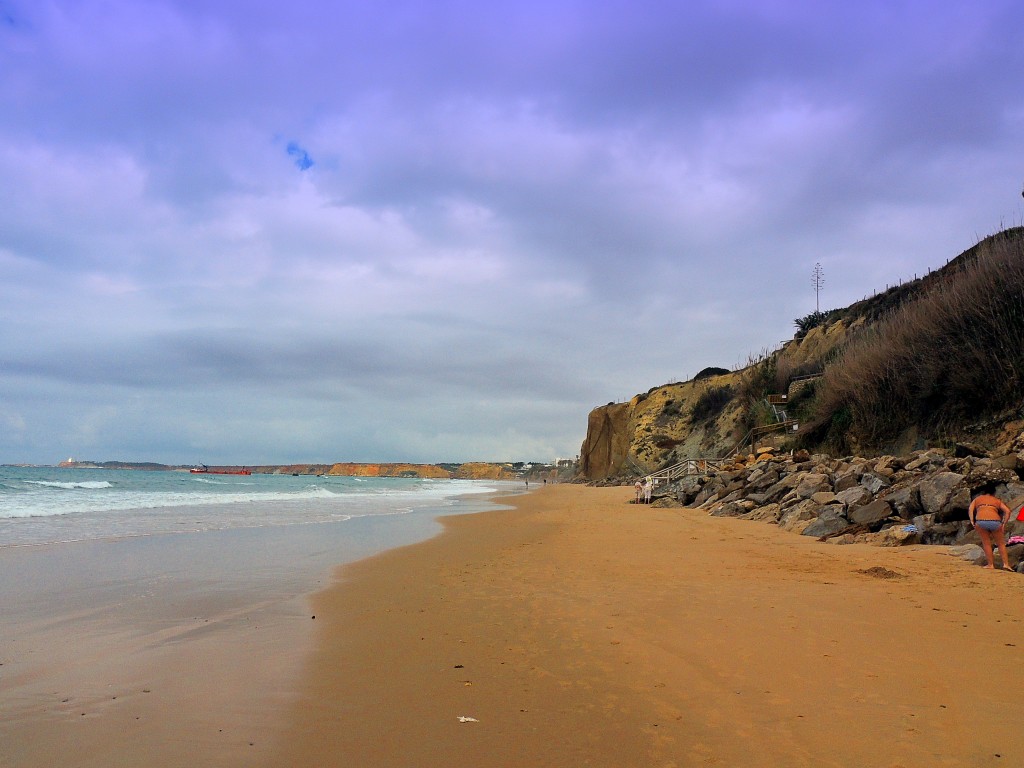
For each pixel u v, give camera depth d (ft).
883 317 106.42
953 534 35.27
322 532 51.11
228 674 15.67
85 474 243.81
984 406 62.90
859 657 16.16
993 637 17.75
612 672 15.65
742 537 45.42
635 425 230.07
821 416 90.68
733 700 13.57
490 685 14.85
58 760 10.85
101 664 16.39
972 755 10.76
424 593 26.00
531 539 46.57
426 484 302.66
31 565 31.68
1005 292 63.72
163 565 32.60
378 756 11.18
